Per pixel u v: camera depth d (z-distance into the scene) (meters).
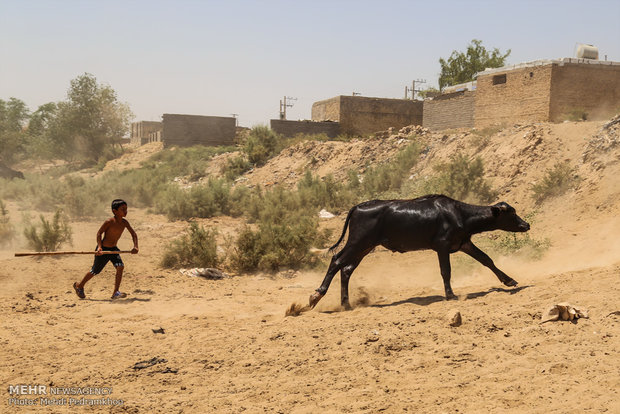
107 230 10.34
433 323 7.09
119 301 10.16
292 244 13.91
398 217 8.58
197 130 56.09
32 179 34.31
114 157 62.06
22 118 97.88
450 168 19.53
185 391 5.50
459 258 12.13
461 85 35.59
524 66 27.41
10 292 10.74
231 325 8.02
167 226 20.59
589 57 26.75
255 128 39.34
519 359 5.68
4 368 6.21
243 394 5.32
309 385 5.45
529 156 18.78
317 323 7.66
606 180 14.90
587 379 5.03
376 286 11.06
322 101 53.03
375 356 6.12
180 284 11.97
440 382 5.30
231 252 14.59
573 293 7.63
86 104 64.19
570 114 25.30
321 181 27.69
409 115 51.41
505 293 8.30
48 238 14.58
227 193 25.11
